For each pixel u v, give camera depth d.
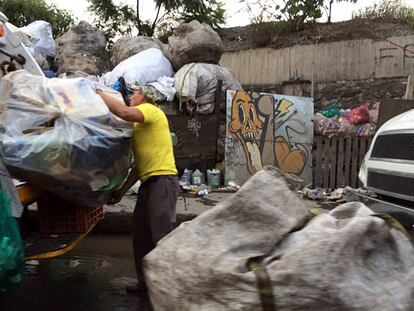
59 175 3.09
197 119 8.45
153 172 3.94
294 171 8.93
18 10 13.23
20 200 3.23
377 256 1.64
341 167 8.42
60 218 3.86
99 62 9.67
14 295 4.13
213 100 8.52
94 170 3.21
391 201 4.10
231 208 1.82
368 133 8.75
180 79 8.39
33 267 4.96
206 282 1.65
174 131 8.38
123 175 3.66
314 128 9.27
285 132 8.89
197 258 1.71
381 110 7.77
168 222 3.95
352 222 1.63
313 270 1.53
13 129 3.04
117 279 4.58
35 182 3.18
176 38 9.15
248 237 1.75
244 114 8.53
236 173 8.45
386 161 4.16
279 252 1.69
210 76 8.52
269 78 11.16
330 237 1.58
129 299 4.04
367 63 10.19
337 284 1.52
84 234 3.83
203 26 9.13
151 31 14.03
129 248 5.66
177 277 1.73
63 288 4.32
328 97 10.45
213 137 8.50
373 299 1.53
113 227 6.14
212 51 9.09
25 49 4.25
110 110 3.50
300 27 11.75
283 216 1.79
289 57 10.90
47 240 3.67
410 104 7.56
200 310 1.65
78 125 3.10
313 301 1.52
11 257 2.73
